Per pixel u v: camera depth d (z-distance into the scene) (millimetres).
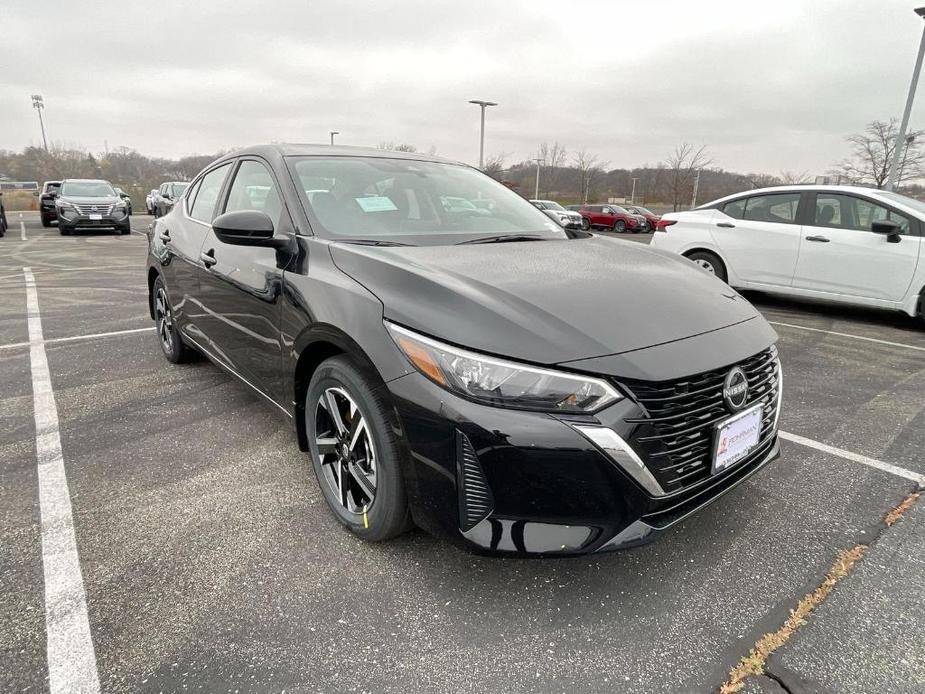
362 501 2211
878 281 6164
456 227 2848
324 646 1715
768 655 1719
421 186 3072
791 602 1944
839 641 1775
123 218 16344
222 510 2412
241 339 2883
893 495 2641
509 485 1697
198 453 2914
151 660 1644
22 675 1581
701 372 1809
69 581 1957
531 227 3092
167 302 4203
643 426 1723
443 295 1897
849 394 4020
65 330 5328
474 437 1702
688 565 2125
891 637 1793
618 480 1704
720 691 1594
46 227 18828
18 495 2494
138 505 2436
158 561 2074
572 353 1716
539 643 1749
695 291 2271
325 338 2164
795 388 4141
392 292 1989
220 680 1587
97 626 1763
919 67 15141
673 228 7672
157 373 4113
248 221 2342
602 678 1630
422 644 1733
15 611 1813
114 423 3254
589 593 1967
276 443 3037
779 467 2910
